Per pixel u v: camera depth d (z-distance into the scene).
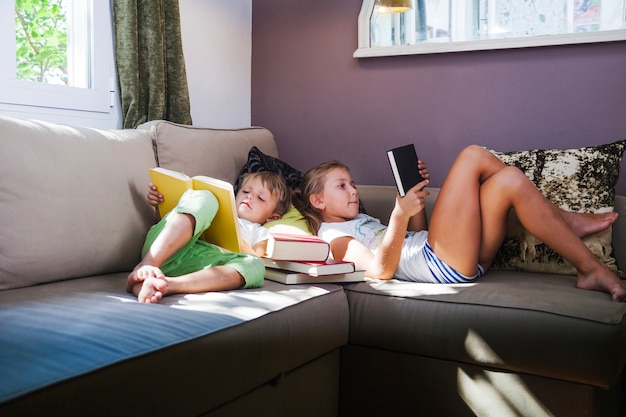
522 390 1.79
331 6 3.20
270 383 1.67
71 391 1.10
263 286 1.94
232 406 1.52
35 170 1.84
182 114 2.86
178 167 2.38
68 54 2.65
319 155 3.28
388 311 1.95
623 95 2.64
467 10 2.87
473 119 2.91
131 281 1.69
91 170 2.00
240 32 3.37
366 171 3.17
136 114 2.70
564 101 2.73
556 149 2.56
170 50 2.82
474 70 2.89
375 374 2.01
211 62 3.19
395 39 3.03
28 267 1.78
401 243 2.10
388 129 3.10
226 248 2.03
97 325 1.37
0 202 1.75
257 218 2.31
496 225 2.12
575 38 2.66
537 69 2.77
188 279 1.75
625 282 2.05
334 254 2.26
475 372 1.85
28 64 2.49
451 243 2.06
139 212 2.12
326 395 1.96
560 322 1.72
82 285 1.83
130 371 1.21
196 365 1.37
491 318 1.80
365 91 3.14
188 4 3.04
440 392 1.90
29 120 1.95
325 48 3.23
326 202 2.42
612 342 1.66
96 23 2.65
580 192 2.31
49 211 1.84
